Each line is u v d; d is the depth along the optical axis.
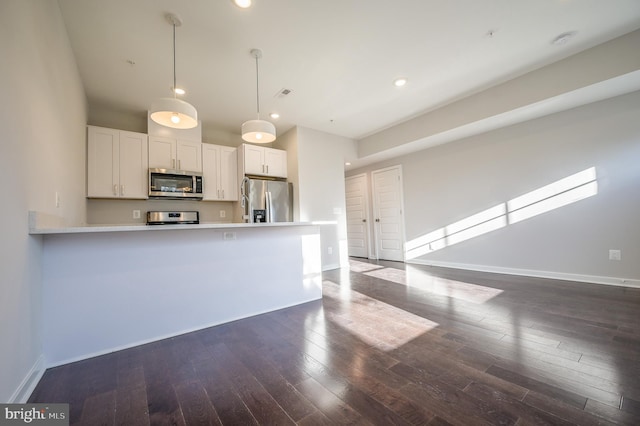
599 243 3.35
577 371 1.56
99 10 2.17
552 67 3.16
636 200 3.12
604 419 1.19
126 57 2.79
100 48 2.63
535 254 3.86
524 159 3.94
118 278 2.02
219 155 4.63
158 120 2.34
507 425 1.18
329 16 2.35
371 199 6.34
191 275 2.34
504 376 1.54
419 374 1.59
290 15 2.31
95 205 3.82
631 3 2.30
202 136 4.86
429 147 5.09
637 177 3.11
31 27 1.57
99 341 1.93
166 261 2.23
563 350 1.80
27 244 1.49
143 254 2.13
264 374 1.64
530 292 3.12
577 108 3.48
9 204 1.28
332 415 1.28
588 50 2.91
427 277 4.12
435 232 5.07
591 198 3.40
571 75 3.03
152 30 2.42
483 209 4.39
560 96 3.15
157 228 2.06
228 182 4.71
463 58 3.03
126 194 3.76
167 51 2.72
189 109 2.21
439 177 4.98
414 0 2.21
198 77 3.22
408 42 2.73
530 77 3.33
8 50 1.28
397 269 4.86
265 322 2.49
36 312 1.62
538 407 1.28
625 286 3.16
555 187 3.67
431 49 2.85
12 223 1.30
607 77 2.80
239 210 4.73
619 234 3.22
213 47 2.69
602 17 2.46
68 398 1.45
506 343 1.93
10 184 1.29
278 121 4.70
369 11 2.31
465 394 1.40
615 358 1.68
